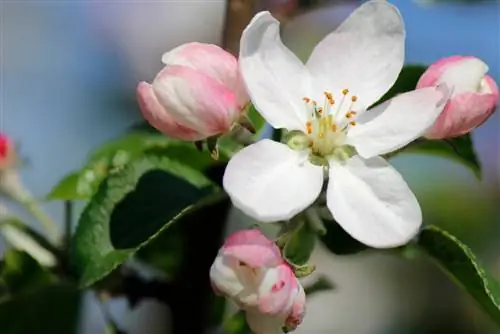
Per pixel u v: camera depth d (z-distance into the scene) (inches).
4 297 15.1
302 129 14.0
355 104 14.1
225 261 13.1
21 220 15.4
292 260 14.2
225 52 13.8
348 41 14.3
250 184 13.6
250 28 13.7
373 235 13.5
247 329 15.1
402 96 14.0
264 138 14.4
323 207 14.1
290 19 15.6
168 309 15.4
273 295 13.1
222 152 14.7
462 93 13.9
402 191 13.7
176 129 13.7
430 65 14.2
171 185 14.5
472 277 14.2
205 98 13.6
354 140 14.0
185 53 13.8
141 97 13.7
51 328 15.3
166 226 13.7
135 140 15.9
